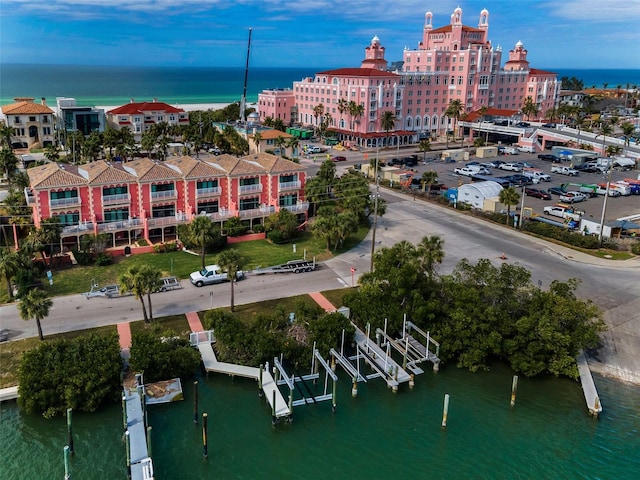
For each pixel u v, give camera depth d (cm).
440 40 18638
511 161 14375
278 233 7812
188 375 4769
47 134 14888
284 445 4122
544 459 4056
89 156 11881
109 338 4650
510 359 5031
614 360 5144
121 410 4325
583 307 4950
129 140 12725
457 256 7425
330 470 3919
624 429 4338
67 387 4178
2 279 6425
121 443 4025
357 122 16462
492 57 18438
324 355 5028
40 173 7406
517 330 5041
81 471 3775
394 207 9888
